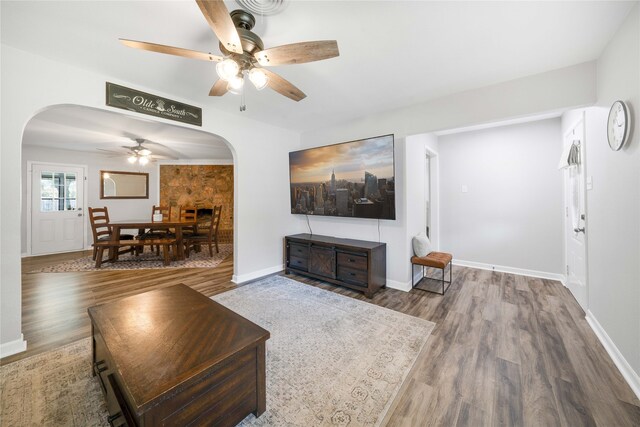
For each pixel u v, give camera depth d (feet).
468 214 14.62
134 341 4.42
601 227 7.16
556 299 9.96
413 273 11.73
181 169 24.61
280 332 7.68
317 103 10.29
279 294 10.68
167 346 4.29
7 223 6.47
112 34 5.92
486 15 5.33
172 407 3.52
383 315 8.73
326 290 11.13
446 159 15.26
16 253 6.62
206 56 5.24
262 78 5.60
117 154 19.76
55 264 15.38
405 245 11.03
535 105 7.94
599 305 7.30
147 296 6.40
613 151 6.34
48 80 6.93
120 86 8.15
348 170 11.85
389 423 4.58
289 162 14.12
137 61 7.10
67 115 11.40
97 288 11.37
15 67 6.46
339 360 6.35
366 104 10.39
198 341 4.44
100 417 4.74
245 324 5.03
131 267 14.80
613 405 4.92
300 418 4.69
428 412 4.82
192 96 9.52
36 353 6.64
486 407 4.91
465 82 8.48
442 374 5.83
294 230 14.84
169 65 7.30
